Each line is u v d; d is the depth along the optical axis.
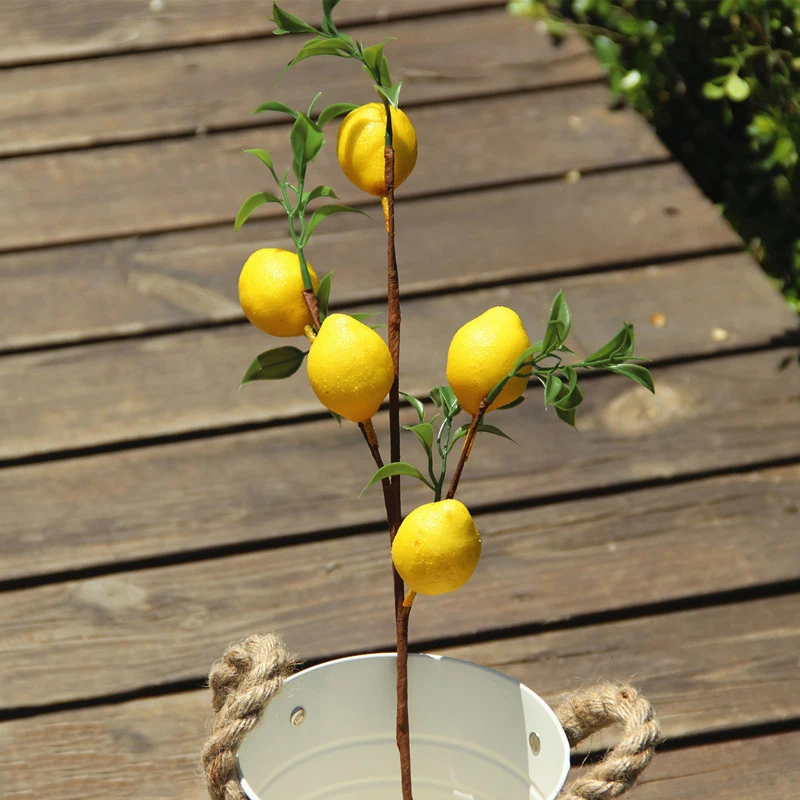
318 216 1.21
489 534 1.74
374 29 2.88
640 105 2.75
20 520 1.76
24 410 1.96
